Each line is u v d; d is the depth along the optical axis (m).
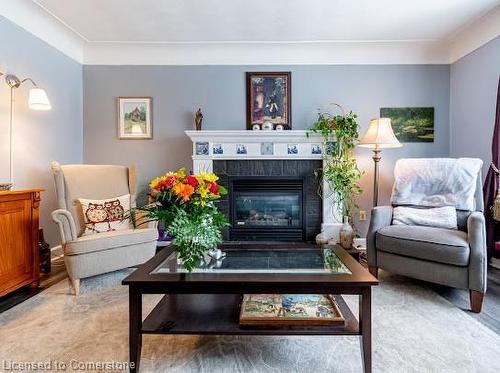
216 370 1.47
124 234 2.59
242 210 3.77
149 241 2.74
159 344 1.68
